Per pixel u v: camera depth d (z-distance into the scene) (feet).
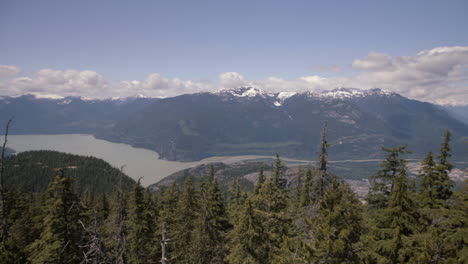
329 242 50.26
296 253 60.08
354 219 55.67
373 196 78.07
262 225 73.82
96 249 58.80
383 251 55.67
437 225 59.00
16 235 112.16
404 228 58.44
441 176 78.43
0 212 61.72
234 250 74.84
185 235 106.01
